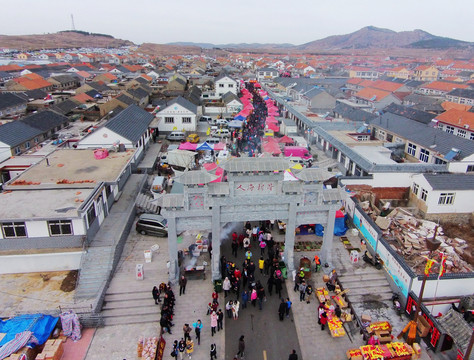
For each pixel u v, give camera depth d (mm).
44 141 56312
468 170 43375
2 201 30547
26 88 98312
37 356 21625
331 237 30469
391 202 42594
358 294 28453
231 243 35188
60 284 27922
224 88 112125
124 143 47656
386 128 60219
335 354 23422
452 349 23578
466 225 38906
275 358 23031
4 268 28719
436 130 51906
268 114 79250
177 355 22734
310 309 27172
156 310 26375
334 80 133125
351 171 48844
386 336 24453
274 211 29281
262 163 27234
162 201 27906
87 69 167625
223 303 27328
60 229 28578
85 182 34156
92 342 23812
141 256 32031
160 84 124938
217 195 27750
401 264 27484
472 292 26812
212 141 63625
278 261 30297
